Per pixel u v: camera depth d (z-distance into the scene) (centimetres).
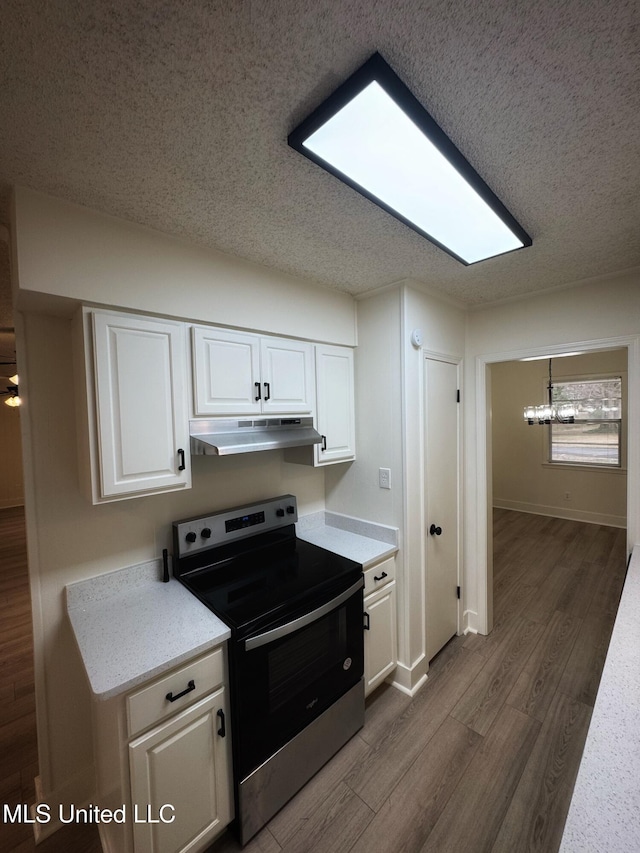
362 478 236
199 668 129
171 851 122
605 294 211
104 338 135
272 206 133
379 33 73
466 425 272
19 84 80
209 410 164
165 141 100
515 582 354
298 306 201
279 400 192
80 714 157
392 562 214
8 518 611
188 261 158
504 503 620
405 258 180
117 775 117
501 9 69
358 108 87
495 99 89
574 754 173
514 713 198
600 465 528
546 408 529
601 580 352
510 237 155
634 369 203
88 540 159
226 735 138
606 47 75
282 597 155
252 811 140
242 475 213
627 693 100
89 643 129
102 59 76
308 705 160
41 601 149
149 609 152
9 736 190
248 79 82
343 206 134
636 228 155
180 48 74
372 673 199
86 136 97
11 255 135
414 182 115
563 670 230
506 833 141
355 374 238
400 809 150
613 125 97
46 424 150
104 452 134
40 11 66
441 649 253
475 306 264
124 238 140
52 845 145
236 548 200
